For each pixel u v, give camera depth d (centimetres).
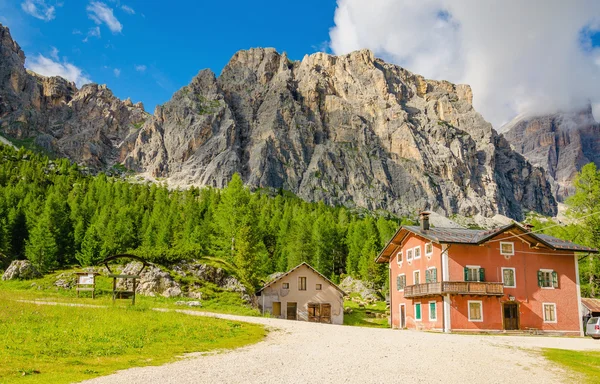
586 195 7212
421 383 2022
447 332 5284
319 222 13800
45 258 9325
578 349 3350
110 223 10756
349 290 11069
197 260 7531
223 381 1877
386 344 3238
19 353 2258
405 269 6400
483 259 5581
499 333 5356
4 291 5259
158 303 5428
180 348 2691
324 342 3244
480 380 2173
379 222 17112
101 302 4612
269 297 7300
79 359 2244
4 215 11644
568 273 5806
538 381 2225
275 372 2106
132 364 2195
